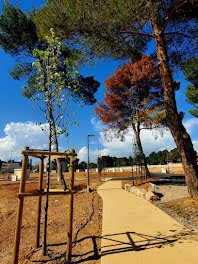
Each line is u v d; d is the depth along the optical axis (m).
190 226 4.96
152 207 7.31
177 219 5.72
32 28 13.34
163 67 8.19
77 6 7.10
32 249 3.84
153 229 4.66
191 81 16.22
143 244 3.76
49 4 8.16
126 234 4.34
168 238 4.04
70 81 4.16
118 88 18.83
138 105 17.28
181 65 10.84
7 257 3.55
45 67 4.07
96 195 10.64
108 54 9.02
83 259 3.31
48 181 3.72
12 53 14.28
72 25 7.69
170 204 7.40
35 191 3.17
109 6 6.86
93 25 7.47
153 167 50.94
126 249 3.55
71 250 3.65
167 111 7.93
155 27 8.46
